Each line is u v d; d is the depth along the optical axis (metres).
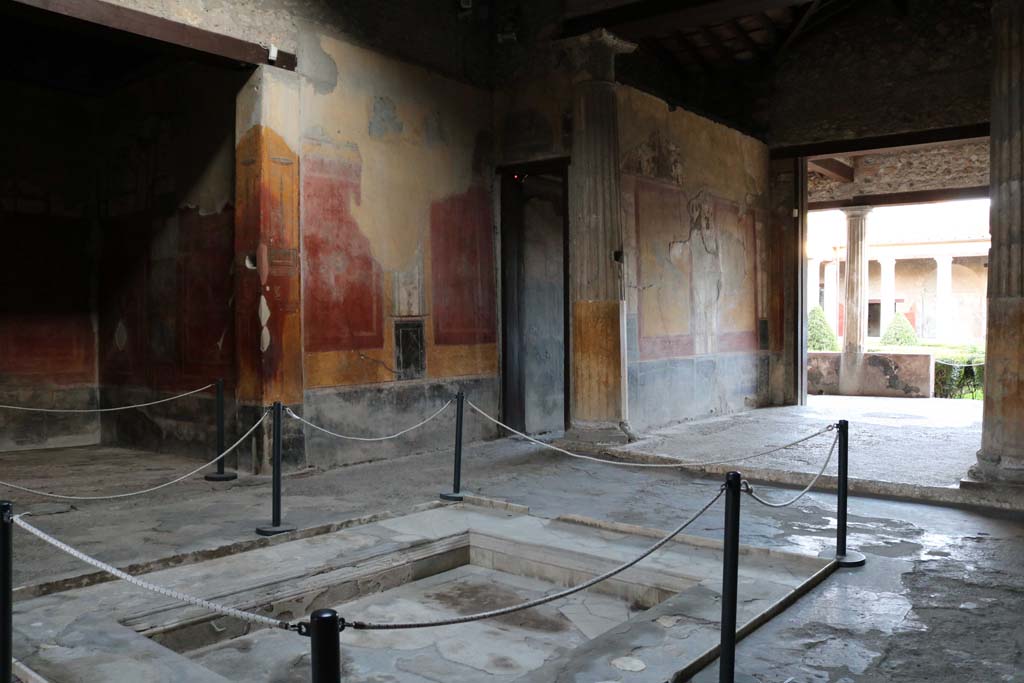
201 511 6.06
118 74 9.12
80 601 4.32
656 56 12.89
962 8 11.65
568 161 9.41
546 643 4.47
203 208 8.06
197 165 8.12
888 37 12.25
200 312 8.13
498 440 9.74
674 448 8.74
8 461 8.20
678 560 5.07
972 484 6.48
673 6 8.67
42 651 3.68
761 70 13.30
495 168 9.98
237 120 7.56
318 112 7.88
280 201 7.50
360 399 8.24
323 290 7.91
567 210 9.53
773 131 13.29
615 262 8.98
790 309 13.34
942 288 31.16
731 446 8.88
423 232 9.00
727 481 3.35
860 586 4.61
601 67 8.95
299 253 7.68
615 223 8.98
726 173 12.19
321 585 4.87
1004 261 6.48
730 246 12.32
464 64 9.59
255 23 7.34
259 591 4.61
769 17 12.21
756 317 13.12
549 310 10.79
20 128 8.95
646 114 10.31
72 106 9.38
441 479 7.38
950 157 15.20
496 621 4.76
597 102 8.95
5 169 8.84
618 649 3.72
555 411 10.88
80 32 6.45
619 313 9.02
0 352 8.82
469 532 5.79
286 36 7.60
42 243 9.14
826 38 12.77
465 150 9.57
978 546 5.36
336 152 8.05
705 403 11.66
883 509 6.34
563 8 9.38
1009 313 6.45
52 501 6.36
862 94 12.48
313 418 7.80
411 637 4.54
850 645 3.79
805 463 7.80
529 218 10.45
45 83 9.02
